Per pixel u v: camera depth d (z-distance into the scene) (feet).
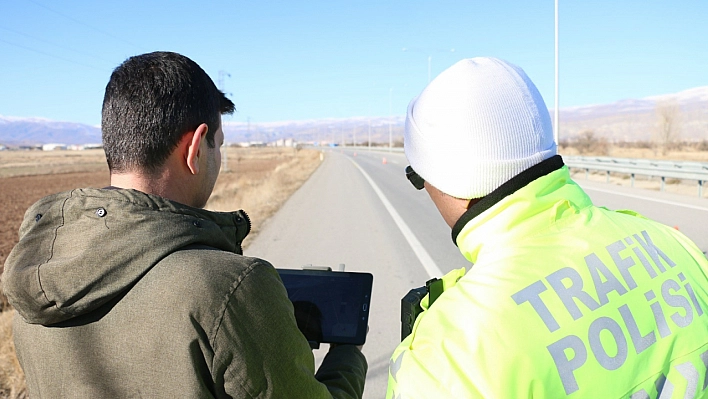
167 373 3.81
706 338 3.59
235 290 3.93
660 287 3.64
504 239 3.64
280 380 4.01
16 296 3.89
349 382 5.07
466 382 3.04
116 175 4.56
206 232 4.26
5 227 59.93
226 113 5.38
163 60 4.58
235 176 135.95
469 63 3.93
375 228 37.24
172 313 3.81
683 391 3.40
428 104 3.89
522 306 3.24
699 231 29.94
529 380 3.04
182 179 4.66
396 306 18.69
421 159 3.87
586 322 3.26
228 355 3.83
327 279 5.87
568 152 184.03
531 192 3.58
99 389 3.95
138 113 4.38
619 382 3.20
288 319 4.17
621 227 3.94
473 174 3.59
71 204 4.04
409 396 3.15
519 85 3.79
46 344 4.08
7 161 351.05
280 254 28.94
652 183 66.54
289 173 118.42
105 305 3.96
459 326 3.24
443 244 30.48
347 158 223.10
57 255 3.95
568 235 3.65
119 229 3.90
